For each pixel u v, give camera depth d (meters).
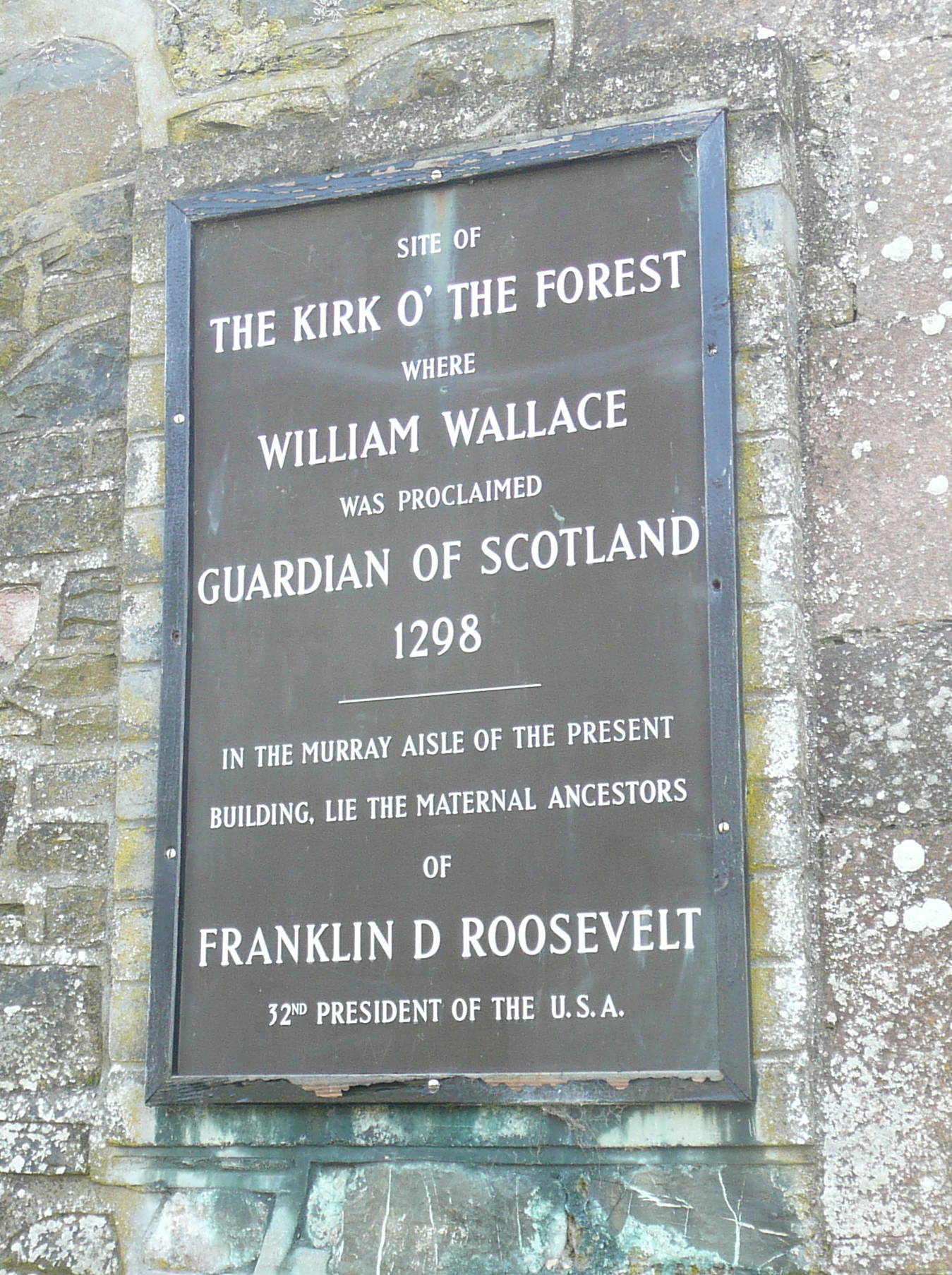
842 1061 2.71
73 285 3.56
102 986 3.14
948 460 2.90
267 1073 2.92
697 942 2.74
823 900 2.78
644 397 2.99
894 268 3.01
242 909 3.01
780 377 2.93
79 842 3.23
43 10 3.74
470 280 3.15
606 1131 2.74
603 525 2.96
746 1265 2.65
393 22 3.46
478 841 2.91
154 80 3.61
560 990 2.79
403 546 3.08
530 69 3.33
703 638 2.85
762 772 2.79
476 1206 2.79
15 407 3.53
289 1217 2.89
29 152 3.68
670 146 3.07
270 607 3.14
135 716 3.21
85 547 3.39
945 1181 2.61
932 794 2.78
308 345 3.23
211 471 3.23
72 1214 3.04
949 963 2.70
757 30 3.19
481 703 2.96
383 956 2.91
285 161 3.35
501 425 3.07
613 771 2.86
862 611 2.88
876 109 3.09
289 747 3.06
